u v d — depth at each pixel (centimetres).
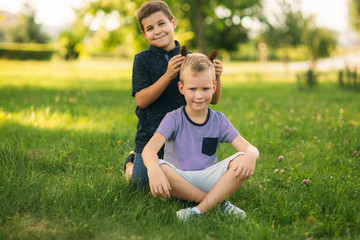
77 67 2998
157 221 210
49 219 213
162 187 214
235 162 220
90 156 342
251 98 926
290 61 5100
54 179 282
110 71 2470
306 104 758
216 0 1384
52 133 429
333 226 205
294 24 2522
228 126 241
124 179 278
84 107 647
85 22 1338
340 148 378
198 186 233
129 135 422
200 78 223
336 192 249
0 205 220
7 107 624
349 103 781
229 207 223
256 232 199
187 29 1452
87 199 233
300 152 356
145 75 262
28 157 329
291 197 248
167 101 262
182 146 235
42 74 1903
